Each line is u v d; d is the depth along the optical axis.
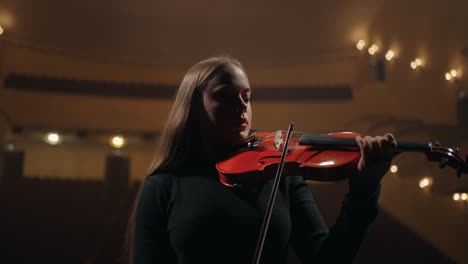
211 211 0.94
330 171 0.99
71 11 9.48
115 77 10.84
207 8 9.55
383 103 8.98
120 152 10.55
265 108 10.38
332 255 0.94
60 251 7.84
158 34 10.36
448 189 6.04
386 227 7.01
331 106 10.02
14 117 9.65
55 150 10.37
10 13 9.41
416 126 7.11
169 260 0.97
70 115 10.02
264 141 1.17
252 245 0.93
